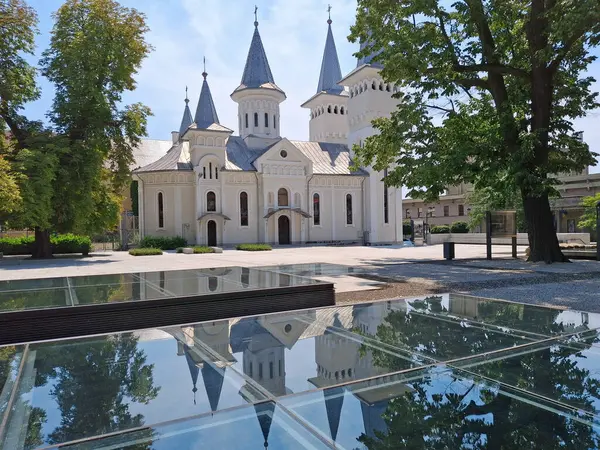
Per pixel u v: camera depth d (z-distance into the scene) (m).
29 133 25.56
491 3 17.17
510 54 20.34
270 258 23.52
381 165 22.19
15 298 6.55
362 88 44.97
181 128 62.88
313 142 47.72
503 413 2.29
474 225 36.47
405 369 2.94
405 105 18.12
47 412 2.30
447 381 2.74
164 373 2.91
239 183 40.44
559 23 13.78
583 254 19.47
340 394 2.55
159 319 6.40
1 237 32.41
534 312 4.96
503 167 17.52
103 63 26.03
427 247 37.53
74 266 19.05
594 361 3.11
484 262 18.41
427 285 11.28
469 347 3.47
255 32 46.19
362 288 10.77
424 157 18.14
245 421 2.22
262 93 45.31
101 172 27.39
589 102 18.12
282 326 4.38
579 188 44.56
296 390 2.61
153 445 1.99
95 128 25.73
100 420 2.22
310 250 32.97
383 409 2.38
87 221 26.58
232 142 44.06
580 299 9.21
